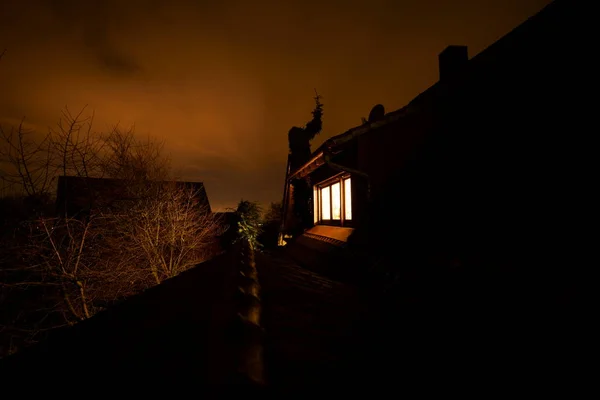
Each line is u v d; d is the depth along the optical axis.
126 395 0.92
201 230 11.96
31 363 1.12
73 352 1.18
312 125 15.68
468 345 1.94
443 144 4.19
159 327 1.34
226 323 1.44
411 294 3.24
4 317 7.55
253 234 17.39
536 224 2.76
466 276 3.04
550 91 2.72
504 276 2.66
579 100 2.47
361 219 6.43
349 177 7.39
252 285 2.28
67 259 7.34
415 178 4.75
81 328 1.38
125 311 1.55
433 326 2.29
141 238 9.06
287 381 1.30
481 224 3.45
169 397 0.90
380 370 1.62
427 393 1.46
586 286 1.99
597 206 2.26
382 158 5.73
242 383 1.06
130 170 9.70
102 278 8.00
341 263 5.93
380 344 1.92
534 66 2.88
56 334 1.34
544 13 2.54
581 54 2.46
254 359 1.28
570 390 1.46
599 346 1.61
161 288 1.88
